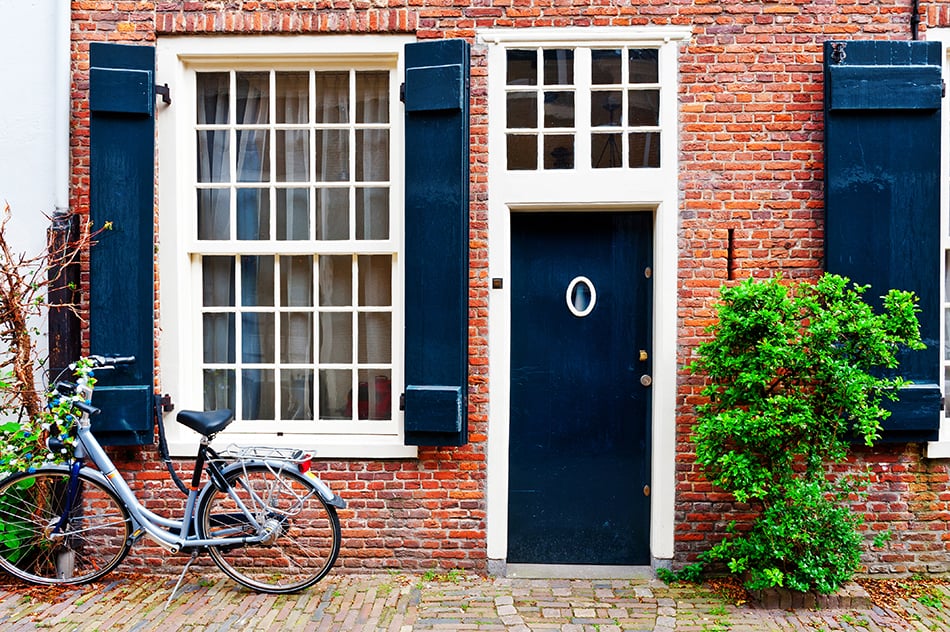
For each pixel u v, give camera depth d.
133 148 3.96
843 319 3.46
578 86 4.09
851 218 3.90
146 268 3.99
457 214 3.94
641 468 4.20
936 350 3.92
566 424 4.21
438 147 3.95
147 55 3.95
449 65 3.90
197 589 3.80
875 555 4.04
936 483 4.04
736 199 4.03
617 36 4.04
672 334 4.03
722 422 3.54
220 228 4.28
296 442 4.13
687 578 3.96
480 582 3.96
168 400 4.07
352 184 4.20
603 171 4.04
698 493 4.05
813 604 3.60
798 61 4.03
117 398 3.94
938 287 3.91
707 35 4.04
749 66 4.04
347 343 4.29
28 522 3.86
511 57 4.13
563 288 4.19
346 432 4.22
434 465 4.09
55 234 3.98
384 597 3.74
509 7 4.05
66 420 3.71
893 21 4.02
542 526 4.23
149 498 4.10
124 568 4.07
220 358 4.30
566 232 4.18
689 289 4.03
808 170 4.02
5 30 4.13
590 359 4.20
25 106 4.13
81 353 4.09
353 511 4.09
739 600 3.69
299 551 4.03
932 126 3.91
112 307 3.97
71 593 3.72
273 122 4.22
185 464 4.10
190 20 4.07
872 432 3.49
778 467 3.63
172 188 4.11
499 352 4.07
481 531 4.09
